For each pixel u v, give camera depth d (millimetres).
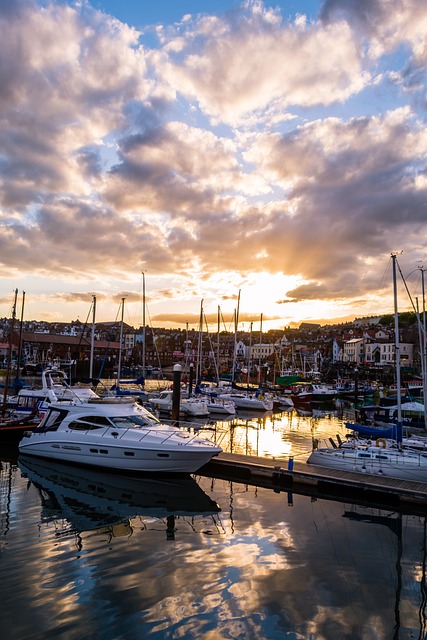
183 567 10938
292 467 19891
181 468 19766
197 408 42250
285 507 16438
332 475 19156
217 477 20484
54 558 11273
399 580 10758
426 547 13023
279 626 8547
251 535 13406
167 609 8977
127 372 118750
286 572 10930
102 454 20531
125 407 22359
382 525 14922
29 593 9461
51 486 18203
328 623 8742
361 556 12180
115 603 9156
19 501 16219
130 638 7992
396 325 26766
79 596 9398
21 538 12633
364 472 20031
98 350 147500
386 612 9250
